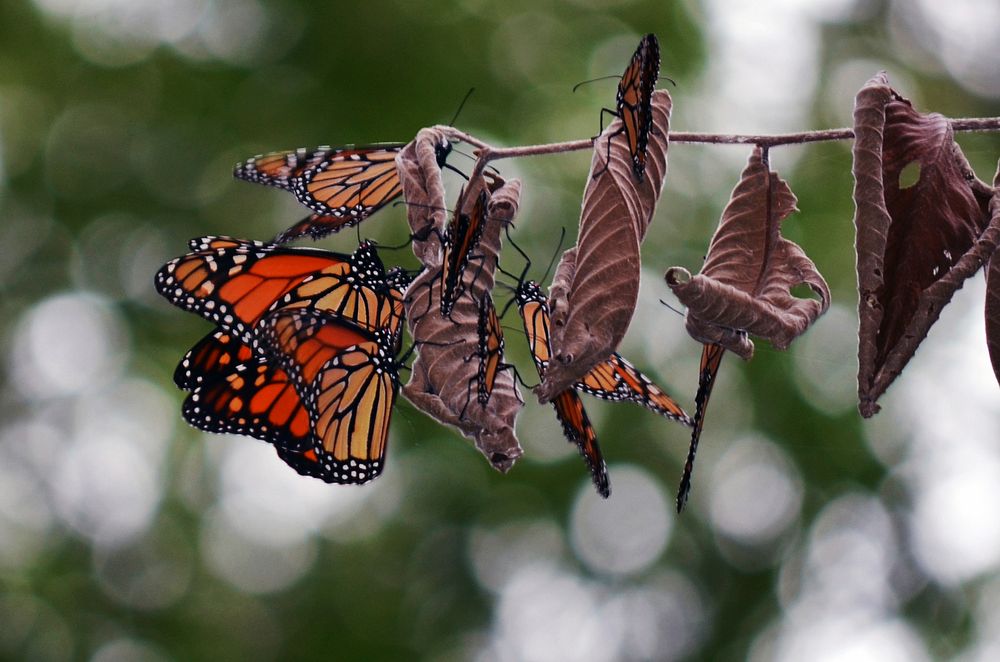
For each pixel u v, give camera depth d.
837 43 13.90
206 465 11.59
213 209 11.65
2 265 11.77
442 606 12.27
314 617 11.82
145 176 11.77
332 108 11.39
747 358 3.66
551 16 11.96
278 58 11.69
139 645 11.46
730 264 3.79
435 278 3.81
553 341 3.47
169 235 11.69
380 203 4.92
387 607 11.95
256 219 11.62
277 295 4.62
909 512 12.91
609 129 3.64
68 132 11.89
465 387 3.71
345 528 12.30
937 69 13.78
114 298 11.68
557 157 11.30
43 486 11.95
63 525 11.95
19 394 11.98
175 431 11.43
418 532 12.14
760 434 11.99
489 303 3.76
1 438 11.91
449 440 11.49
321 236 4.96
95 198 11.77
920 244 3.57
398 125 11.12
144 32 12.01
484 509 12.01
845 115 12.60
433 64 11.38
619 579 12.78
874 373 3.44
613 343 3.41
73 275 11.86
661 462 12.02
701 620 13.36
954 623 13.26
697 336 3.64
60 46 12.04
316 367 4.72
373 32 11.49
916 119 3.73
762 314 3.51
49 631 11.36
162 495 11.47
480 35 11.64
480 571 12.36
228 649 11.55
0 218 11.77
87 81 11.93
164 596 11.70
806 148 11.53
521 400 3.85
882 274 3.46
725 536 13.06
